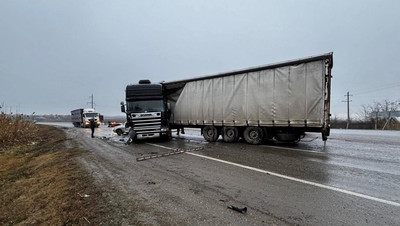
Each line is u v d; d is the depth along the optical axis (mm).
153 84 13656
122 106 13758
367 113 42438
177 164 7105
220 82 12453
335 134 17281
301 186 4793
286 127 10328
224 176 5629
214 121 12711
